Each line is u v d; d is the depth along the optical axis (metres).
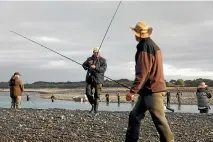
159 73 6.52
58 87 184.88
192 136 8.71
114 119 11.66
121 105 42.12
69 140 8.09
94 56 13.27
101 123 10.65
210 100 51.28
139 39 6.63
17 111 14.17
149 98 6.54
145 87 6.55
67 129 9.49
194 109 34.84
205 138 8.47
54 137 8.38
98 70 13.26
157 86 6.51
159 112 6.53
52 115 12.45
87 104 46.53
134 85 6.44
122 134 8.90
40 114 12.85
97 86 13.38
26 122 10.73
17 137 8.29
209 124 10.73
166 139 6.54
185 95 66.94
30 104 42.91
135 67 6.53
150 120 11.55
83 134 8.81
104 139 8.24
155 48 6.49
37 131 9.12
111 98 60.44
